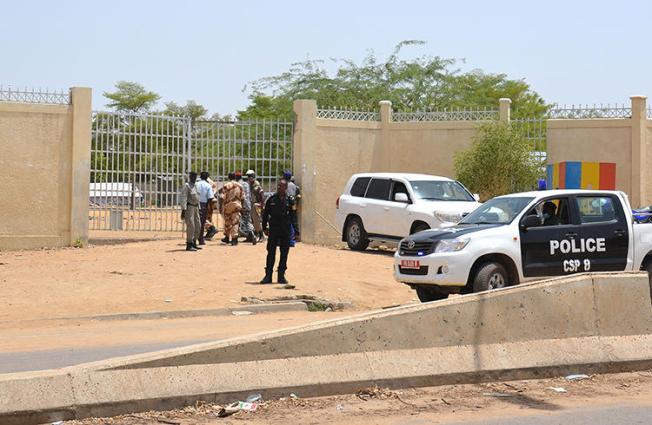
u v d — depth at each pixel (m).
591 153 26.58
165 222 27.59
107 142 24.91
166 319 14.91
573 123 26.75
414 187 23.39
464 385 9.38
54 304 15.92
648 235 15.84
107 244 24.41
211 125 26.53
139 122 25.30
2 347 11.83
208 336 12.73
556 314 10.13
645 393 9.32
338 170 27.83
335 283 18.42
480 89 54.12
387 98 47.00
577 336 10.22
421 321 9.40
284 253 18.17
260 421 7.89
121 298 16.48
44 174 23.58
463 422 7.99
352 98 47.28
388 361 9.13
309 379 8.70
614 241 15.48
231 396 8.34
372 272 20.45
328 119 27.61
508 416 8.24
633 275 10.76
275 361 8.66
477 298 9.73
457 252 14.45
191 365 8.33
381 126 28.70
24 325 14.20
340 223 25.02
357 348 9.05
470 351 9.56
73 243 23.77
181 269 19.77
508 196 15.71
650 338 10.66
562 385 9.59
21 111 23.34
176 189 25.84
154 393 8.05
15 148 23.30
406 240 15.21
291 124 27.36
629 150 26.17
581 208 15.41
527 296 10.00
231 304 16.08
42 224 23.56
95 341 12.34
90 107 24.03
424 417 8.14
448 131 28.06
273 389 8.51
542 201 15.22
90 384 7.89
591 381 9.83
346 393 8.83
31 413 7.57
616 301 10.56
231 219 24.38
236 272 19.53
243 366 8.52
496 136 26.42
